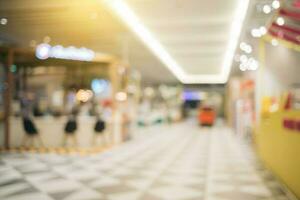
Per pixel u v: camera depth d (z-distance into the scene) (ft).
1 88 34.99
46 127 31.53
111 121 33.86
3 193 15.56
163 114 77.71
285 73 29.32
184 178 19.02
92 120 32.01
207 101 105.29
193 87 104.01
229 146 34.96
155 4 28.60
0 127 30.30
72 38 42.01
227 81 87.71
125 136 38.19
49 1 28.35
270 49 29.22
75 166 22.44
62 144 31.45
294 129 14.75
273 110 22.18
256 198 14.97
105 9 30.25
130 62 61.11
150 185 17.26
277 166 18.66
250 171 21.20
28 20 34.32
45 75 45.70
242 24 33.14
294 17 20.20
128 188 16.61
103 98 44.19
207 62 58.75
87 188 16.55
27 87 45.85
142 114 66.08
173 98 93.15
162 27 35.78
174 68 67.87
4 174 19.77
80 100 41.27
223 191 16.15
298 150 13.98
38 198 14.74
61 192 15.76
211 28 35.83
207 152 30.12
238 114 48.29
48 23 35.58
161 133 51.42
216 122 89.71
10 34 40.32
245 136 41.50
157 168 22.03
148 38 40.42
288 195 15.30
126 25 34.81
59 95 46.50
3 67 34.76
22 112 34.06
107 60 33.88
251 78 40.83
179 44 43.96
